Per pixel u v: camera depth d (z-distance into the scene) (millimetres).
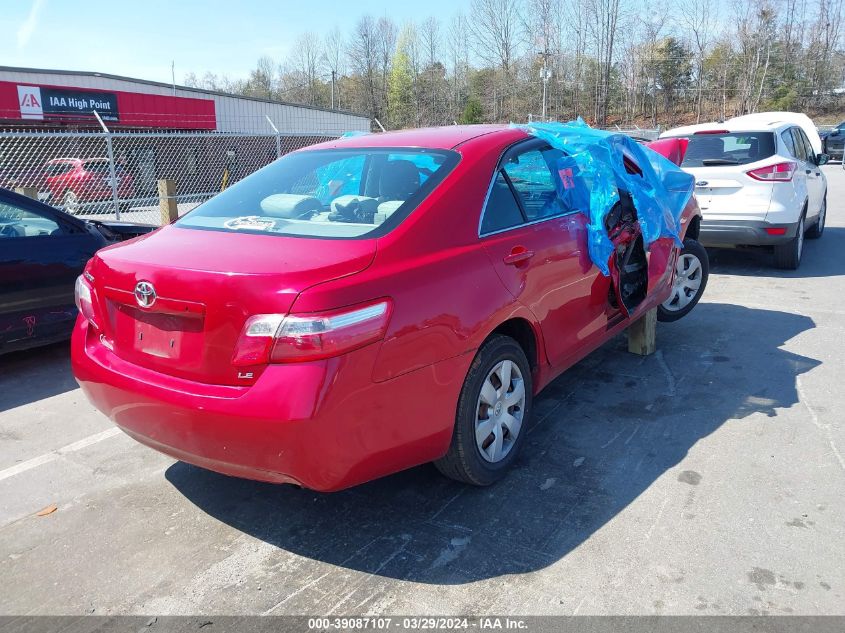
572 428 3971
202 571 2779
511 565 2754
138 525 3117
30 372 5266
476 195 3227
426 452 2889
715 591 2557
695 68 59969
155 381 2715
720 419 4043
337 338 2436
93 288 3098
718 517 3031
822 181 9898
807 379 4629
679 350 5293
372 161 3473
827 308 6457
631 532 2945
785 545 2818
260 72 81438
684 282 5715
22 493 3408
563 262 3631
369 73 69375
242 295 2479
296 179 3611
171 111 26156
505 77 53719
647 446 3732
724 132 8039
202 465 2752
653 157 5359
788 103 56594
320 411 2410
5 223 5152
